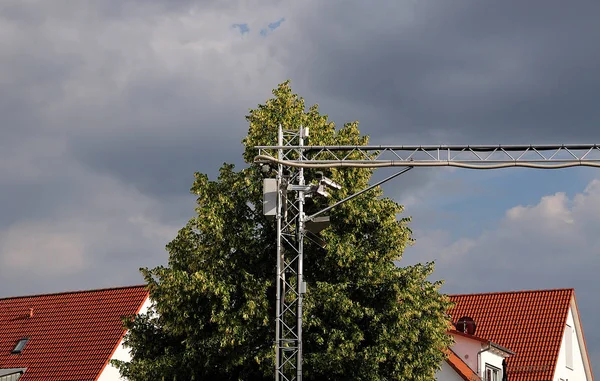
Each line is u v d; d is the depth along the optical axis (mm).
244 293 41438
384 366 42656
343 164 34625
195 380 42562
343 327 41406
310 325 41062
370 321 42250
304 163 34969
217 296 41719
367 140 44250
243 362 41375
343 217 42719
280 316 35000
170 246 43250
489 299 71250
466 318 67688
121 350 56875
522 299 70375
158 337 45000
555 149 33500
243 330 40969
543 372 65062
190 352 42000
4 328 61938
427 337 43250
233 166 44500
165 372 42719
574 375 70750
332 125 44969
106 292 61875
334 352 40656
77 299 62219
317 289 41469
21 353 58906
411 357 42250
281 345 34969
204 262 42406
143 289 60531
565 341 69812
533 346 66750
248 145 44094
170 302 42219
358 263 42375
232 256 42781
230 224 43062
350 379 41375
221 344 40656
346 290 42531
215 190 43750
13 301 64625
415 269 43281
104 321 59000
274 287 42219
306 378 41562
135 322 45375
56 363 56844
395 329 41969
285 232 38781
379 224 43219
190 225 43188
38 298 63969
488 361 62219
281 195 35812
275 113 44625
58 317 61125
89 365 55656
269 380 42094
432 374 43625
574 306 71562
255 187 43188
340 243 41812
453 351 61469
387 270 42188
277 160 35094
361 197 43188
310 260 43094
